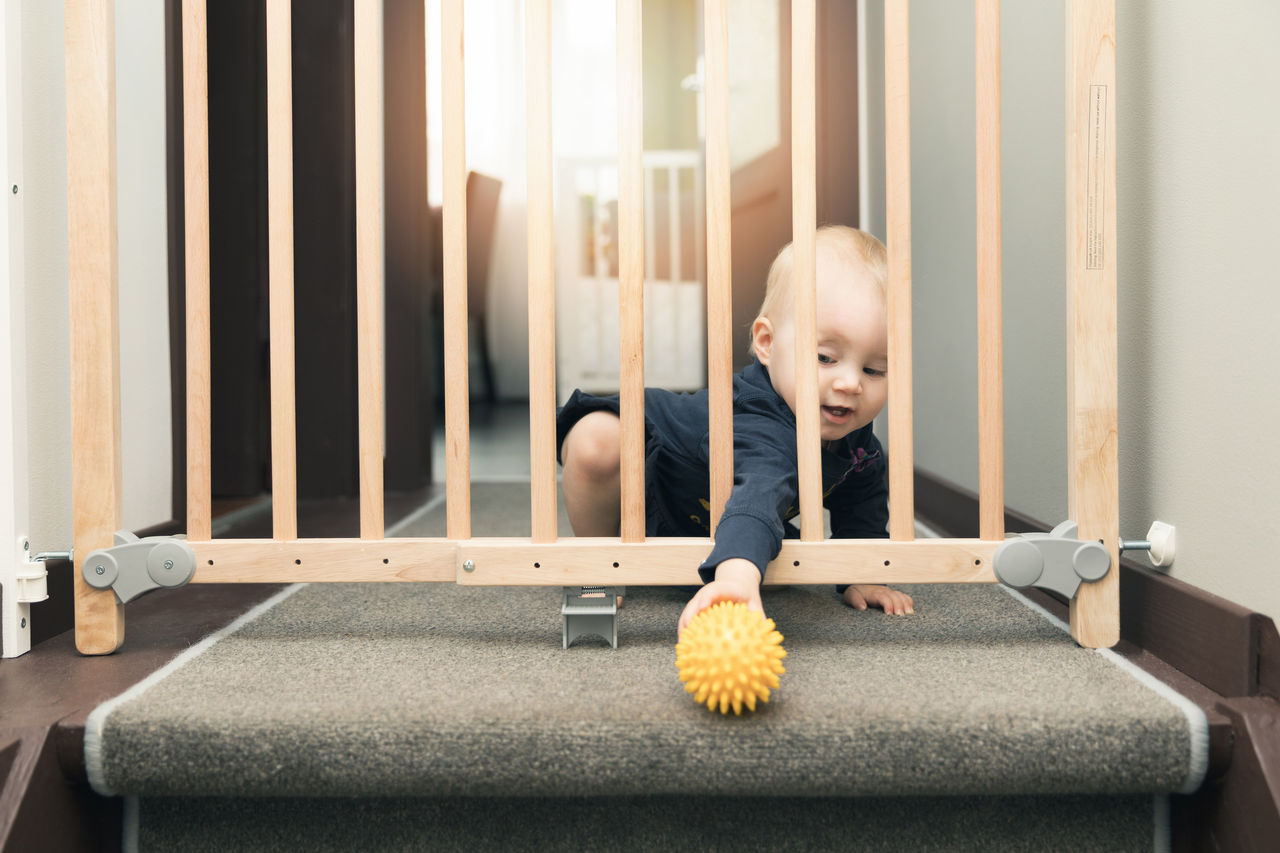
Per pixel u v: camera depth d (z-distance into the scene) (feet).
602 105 16.92
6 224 2.66
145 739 2.07
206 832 2.28
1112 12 2.54
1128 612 2.77
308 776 2.05
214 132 6.53
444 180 2.62
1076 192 2.56
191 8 2.59
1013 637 2.74
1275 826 1.92
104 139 2.62
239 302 6.63
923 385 6.15
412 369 7.08
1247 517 2.30
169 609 3.19
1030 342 3.92
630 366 2.58
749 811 2.24
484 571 2.59
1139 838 2.25
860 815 2.24
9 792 2.00
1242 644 2.18
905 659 2.49
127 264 3.83
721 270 2.60
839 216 6.93
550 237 2.60
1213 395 2.47
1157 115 2.79
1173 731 2.04
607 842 2.24
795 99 2.56
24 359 2.70
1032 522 3.81
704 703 2.10
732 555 2.40
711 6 2.54
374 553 2.62
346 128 6.69
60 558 2.69
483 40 17.21
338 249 6.73
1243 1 2.33
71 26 2.61
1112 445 2.60
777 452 2.84
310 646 2.67
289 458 2.63
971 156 4.86
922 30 5.96
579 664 2.45
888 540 2.61
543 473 2.61
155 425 4.08
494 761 2.02
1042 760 2.02
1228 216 2.41
